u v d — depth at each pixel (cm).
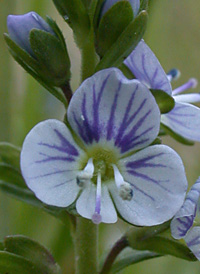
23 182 6
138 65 5
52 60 5
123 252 6
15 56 5
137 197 5
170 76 6
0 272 5
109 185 5
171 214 5
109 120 5
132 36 5
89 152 5
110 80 5
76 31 5
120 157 5
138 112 5
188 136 6
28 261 5
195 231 5
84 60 5
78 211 5
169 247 5
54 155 5
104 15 5
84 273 6
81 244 6
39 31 5
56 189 5
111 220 5
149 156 5
